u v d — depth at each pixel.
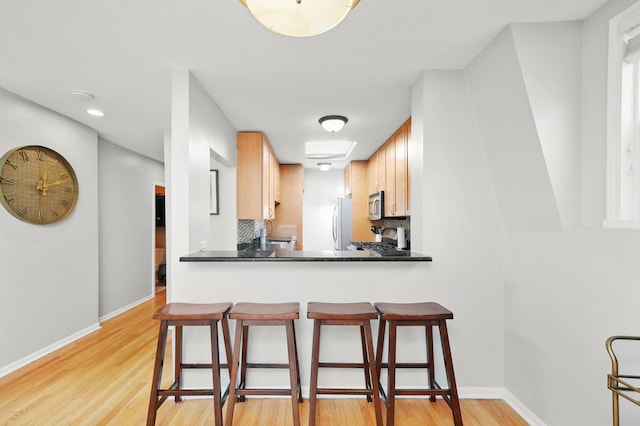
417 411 2.12
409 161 3.17
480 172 2.25
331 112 3.05
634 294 1.40
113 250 4.29
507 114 1.94
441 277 2.25
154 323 3.97
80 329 3.46
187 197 2.21
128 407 2.15
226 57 2.05
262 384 2.27
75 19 1.65
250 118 3.24
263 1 1.04
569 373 1.73
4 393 2.32
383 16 1.65
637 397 1.39
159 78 2.35
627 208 1.50
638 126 1.51
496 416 2.06
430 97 2.24
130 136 3.95
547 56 1.74
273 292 2.24
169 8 1.57
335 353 2.28
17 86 2.50
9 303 2.65
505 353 2.25
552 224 1.84
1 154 2.57
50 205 3.04
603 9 1.60
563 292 1.77
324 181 6.75
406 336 2.29
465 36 1.85
